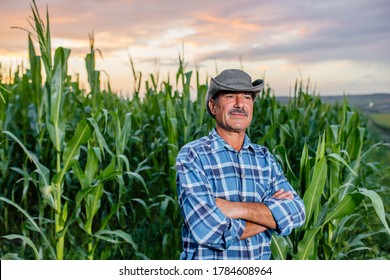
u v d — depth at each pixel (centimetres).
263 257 250
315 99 777
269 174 257
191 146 247
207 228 227
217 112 244
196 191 234
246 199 243
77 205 322
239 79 237
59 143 328
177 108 538
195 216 230
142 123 633
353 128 367
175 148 443
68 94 564
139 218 513
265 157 259
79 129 314
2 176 516
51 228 433
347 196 255
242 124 239
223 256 237
